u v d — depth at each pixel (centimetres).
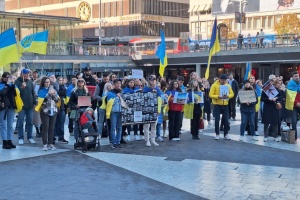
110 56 4253
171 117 1291
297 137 1352
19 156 1055
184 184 824
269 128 1359
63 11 7869
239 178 866
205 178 867
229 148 1173
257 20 5894
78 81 1201
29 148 1155
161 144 1234
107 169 937
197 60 3997
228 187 805
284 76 4269
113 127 1159
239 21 5088
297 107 1251
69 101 1198
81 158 1042
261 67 4291
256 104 1320
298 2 5447
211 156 1070
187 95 1280
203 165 976
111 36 7306
